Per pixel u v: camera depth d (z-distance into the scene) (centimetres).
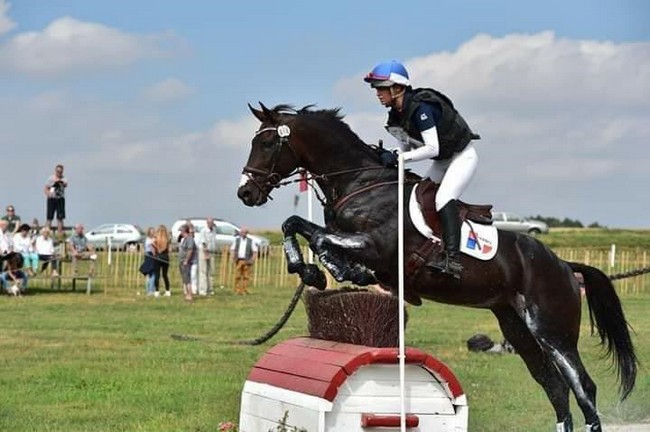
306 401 836
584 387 973
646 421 1173
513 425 1115
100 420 1090
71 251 3238
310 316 952
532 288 974
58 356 1633
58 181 3431
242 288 3294
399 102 951
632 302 3186
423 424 842
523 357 1020
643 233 6906
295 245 977
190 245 2931
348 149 978
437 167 980
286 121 991
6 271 3002
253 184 998
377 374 834
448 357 1666
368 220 947
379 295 901
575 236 6600
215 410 1145
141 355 1650
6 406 1170
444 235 941
